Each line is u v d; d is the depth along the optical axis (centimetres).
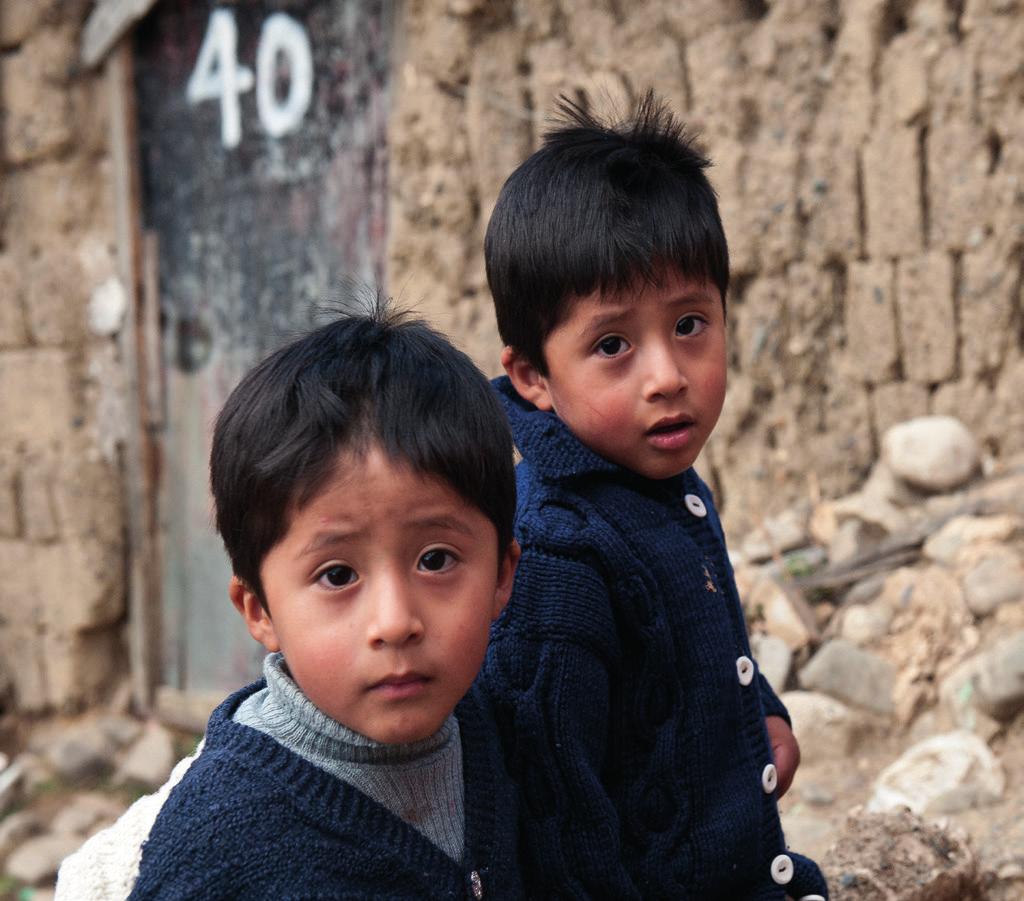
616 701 143
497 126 399
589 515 142
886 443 350
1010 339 342
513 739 138
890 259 351
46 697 522
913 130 342
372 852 117
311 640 112
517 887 129
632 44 373
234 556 119
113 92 500
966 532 320
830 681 301
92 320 510
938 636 300
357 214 457
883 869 200
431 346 120
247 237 487
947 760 259
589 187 139
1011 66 330
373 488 109
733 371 372
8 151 507
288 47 463
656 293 138
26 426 514
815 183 356
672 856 141
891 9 344
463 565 115
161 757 488
